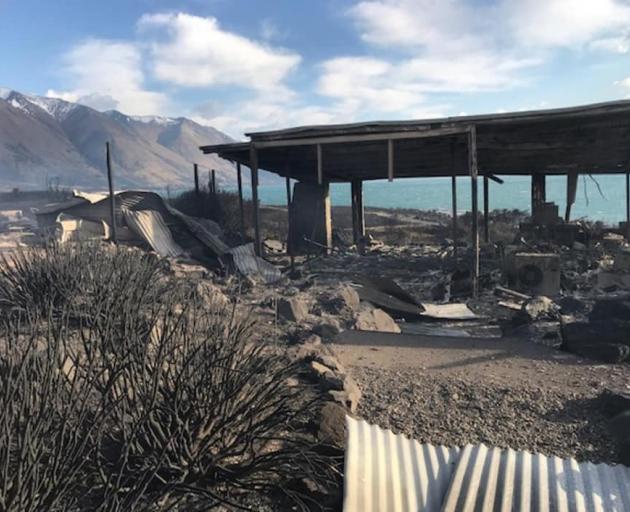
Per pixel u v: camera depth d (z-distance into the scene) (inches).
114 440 121.0
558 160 719.1
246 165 692.1
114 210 657.6
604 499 115.3
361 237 866.1
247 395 149.1
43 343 147.2
